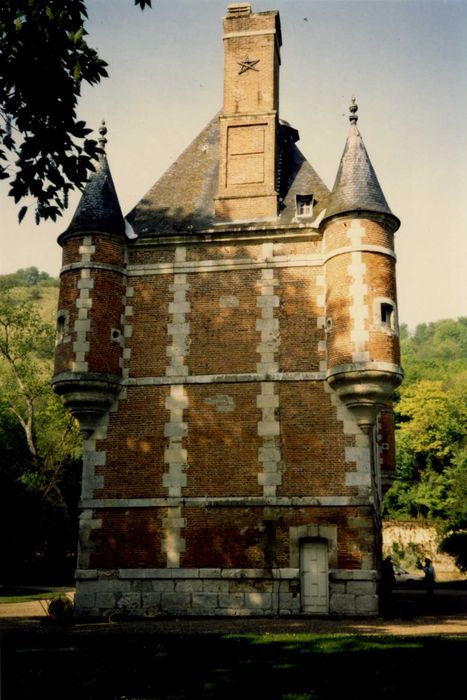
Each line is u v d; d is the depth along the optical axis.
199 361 22.25
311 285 22.28
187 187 25.33
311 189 24.42
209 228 23.58
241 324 22.33
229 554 20.62
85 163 13.52
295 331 22.00
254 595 20.28
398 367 20.88
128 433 22.00
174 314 22.73
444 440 59.62
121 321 22.83
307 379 21.52
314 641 14.46
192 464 21.48
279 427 21.31
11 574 43.03
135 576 20.84
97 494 21.67
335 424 21.05
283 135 26.66
